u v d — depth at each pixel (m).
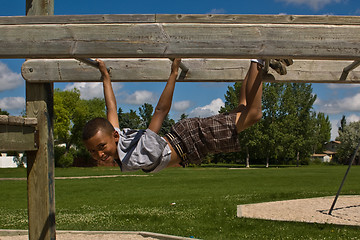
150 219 9.58
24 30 2.97
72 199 14.91
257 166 63.62
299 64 4.75
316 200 12.91
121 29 2.90
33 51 2.96
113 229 8.32
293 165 67.94
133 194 16.67
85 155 57.62
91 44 2.91
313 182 23.14
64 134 60.34
